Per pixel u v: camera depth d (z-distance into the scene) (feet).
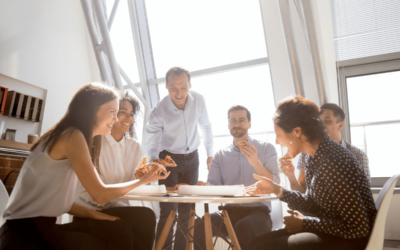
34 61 11.34
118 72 10.93
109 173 5.22
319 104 8.78
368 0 8.44
